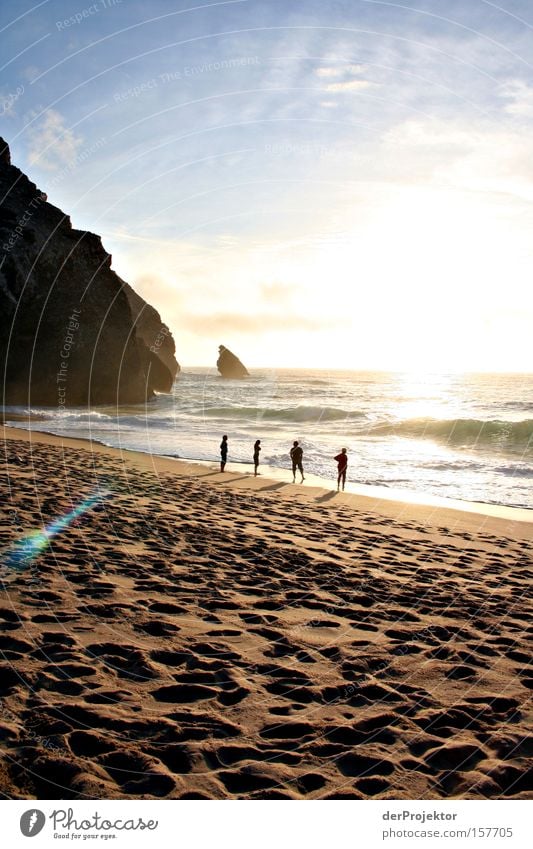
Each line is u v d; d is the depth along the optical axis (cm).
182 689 387
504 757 334
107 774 295
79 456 1758
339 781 304
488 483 1755
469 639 521
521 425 2722
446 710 386
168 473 1594
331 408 3784
